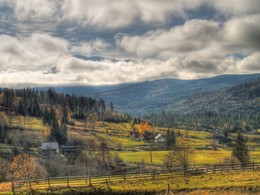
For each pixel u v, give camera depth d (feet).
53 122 594.24
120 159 447.83
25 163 296.71
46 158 418.92
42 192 194.70
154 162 446.19
